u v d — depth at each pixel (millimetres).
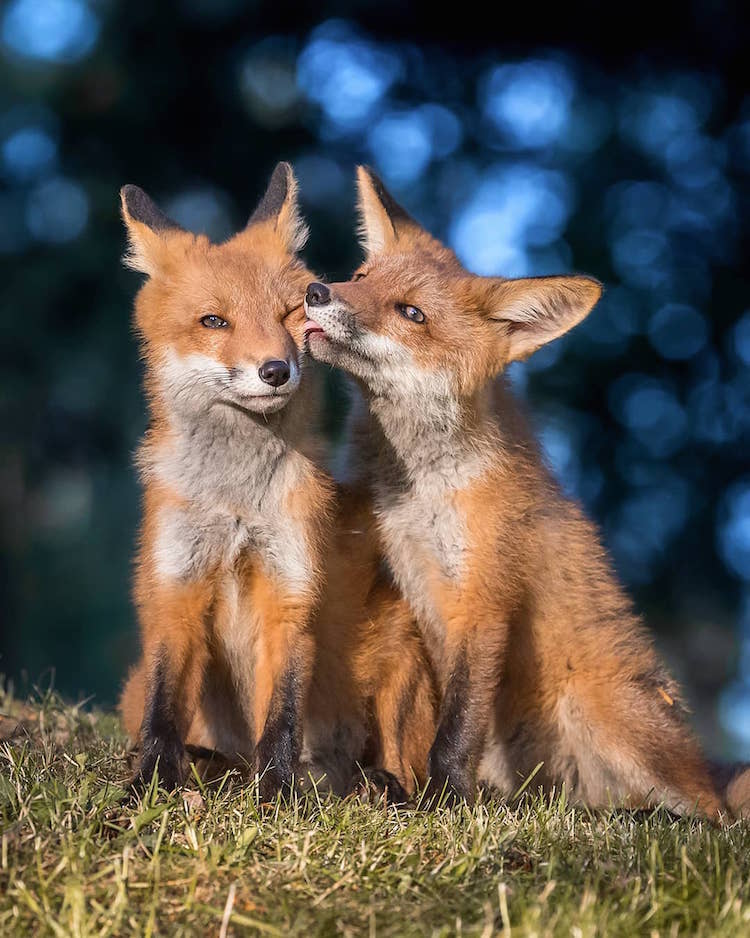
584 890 6996
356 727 10398
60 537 35281
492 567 10352
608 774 10961
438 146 32906
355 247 31203
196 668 9469
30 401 30969
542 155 32031
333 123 32719
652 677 11195
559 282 10570
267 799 8656
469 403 10531
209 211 33031
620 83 32062
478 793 9867
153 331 9867
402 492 10664
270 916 6652
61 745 10344
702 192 31172
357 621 10281
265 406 9180
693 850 7809
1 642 31656
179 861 7172
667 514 31281
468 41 32688
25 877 6820
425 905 6840
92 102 32062
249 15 31953
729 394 30656
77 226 31547
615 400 30453
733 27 31062
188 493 9453
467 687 10195
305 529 9492
